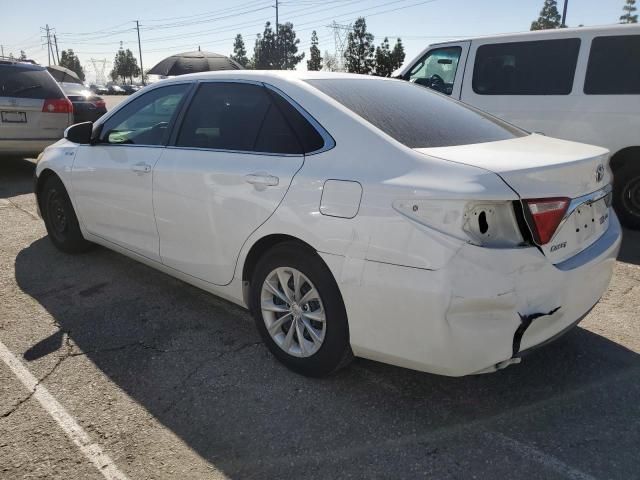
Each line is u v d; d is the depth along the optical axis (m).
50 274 4.42
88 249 4.89
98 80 126.38
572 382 2.92
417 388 2.86
